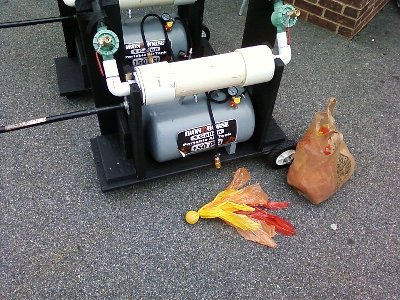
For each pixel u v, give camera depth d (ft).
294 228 3.67
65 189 3.83
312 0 5.55
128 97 3.14
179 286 3.30
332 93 4.89
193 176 3.99
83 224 3.61
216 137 3.61
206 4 5.96
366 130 4.52
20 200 3.74
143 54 4.27
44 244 3.48
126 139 3.52
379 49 5.50
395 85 5.05
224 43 5.41
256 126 3.81
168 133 3.44
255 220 3.66
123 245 3.50
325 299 3.28
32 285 3.25
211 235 3.59
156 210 3.73
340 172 3.73
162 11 5.65
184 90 3.15
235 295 3.27
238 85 3.34
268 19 3.89
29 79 4.75
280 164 4.03
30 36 5.25
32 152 4.09
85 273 3.33
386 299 3.30
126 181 3.65
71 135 4.25
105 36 2.88
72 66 4.70
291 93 4.84
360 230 3.70
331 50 5.43
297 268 3.44
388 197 3.95
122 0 3.98
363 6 5.28
